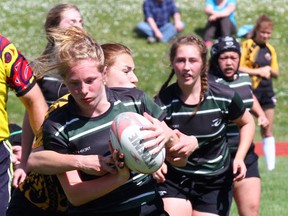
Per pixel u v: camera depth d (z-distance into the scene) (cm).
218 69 1894
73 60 1097
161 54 5334
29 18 5903
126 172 1123
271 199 2453
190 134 1539
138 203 1194
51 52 1258
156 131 1120
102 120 1164
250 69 3144
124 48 1391
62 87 1569
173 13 5609
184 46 1502
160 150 1120
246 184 1758
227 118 1564
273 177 2888
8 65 1405
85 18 5938
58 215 1373
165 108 1533
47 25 1616
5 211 1419
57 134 1159
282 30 5847
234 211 2256
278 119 4519
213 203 1574
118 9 6178
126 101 1195
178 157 1238
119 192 1178
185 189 1559
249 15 6028
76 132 1159
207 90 1523
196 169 1549
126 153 1102
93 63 1107
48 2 6316
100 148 1159
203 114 1527
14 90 1434
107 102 1171
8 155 1441
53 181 1334
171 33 5556
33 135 1584
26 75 1426
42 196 1352
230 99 1532
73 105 1166
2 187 1423
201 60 1510
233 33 5400
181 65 1502
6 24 5766
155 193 1236
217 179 1572
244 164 1605
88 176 1184
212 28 5381
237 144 1747
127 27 5812
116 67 1366
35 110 1446
